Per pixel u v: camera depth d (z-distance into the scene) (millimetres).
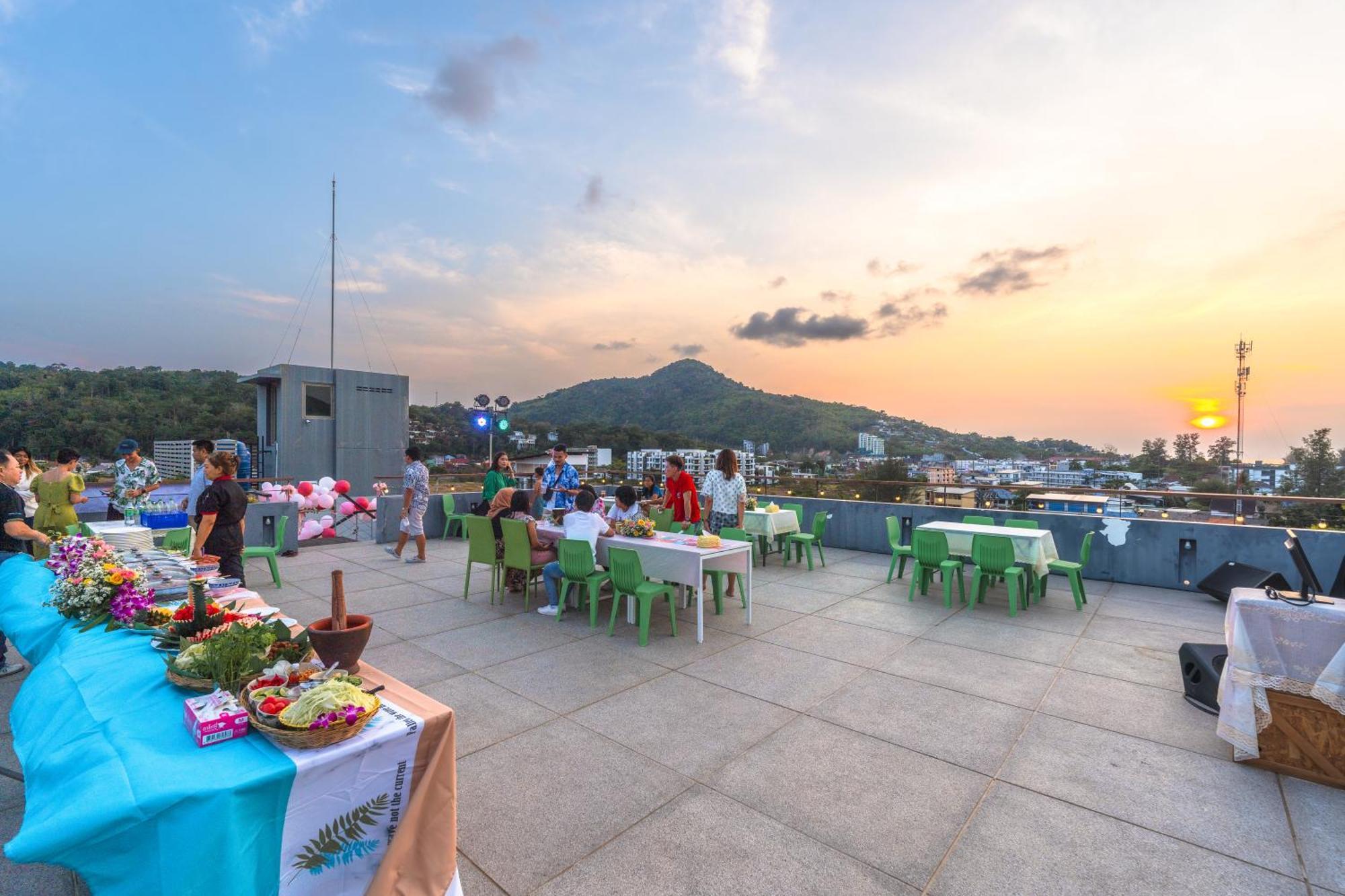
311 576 7492
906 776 2953
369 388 15383
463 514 10680
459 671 4305
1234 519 7074
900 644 4992
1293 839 2480
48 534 5199
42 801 1399
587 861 2277
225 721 1582
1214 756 3186
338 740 1587
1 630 3082
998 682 4191
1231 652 3174
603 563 5789
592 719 3541
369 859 1669
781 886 2156
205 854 1327
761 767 3016
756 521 8336
